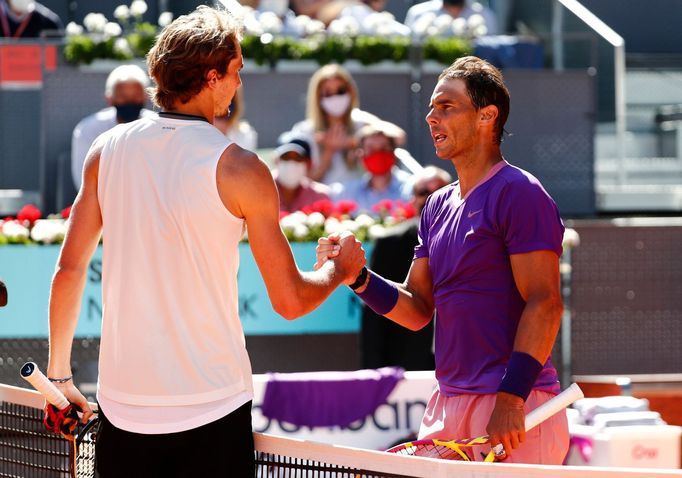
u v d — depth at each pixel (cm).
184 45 1078
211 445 1050
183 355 1051
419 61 3653
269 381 2067
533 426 1153
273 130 3594
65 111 3534
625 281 2800
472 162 1251
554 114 3784
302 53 3600
